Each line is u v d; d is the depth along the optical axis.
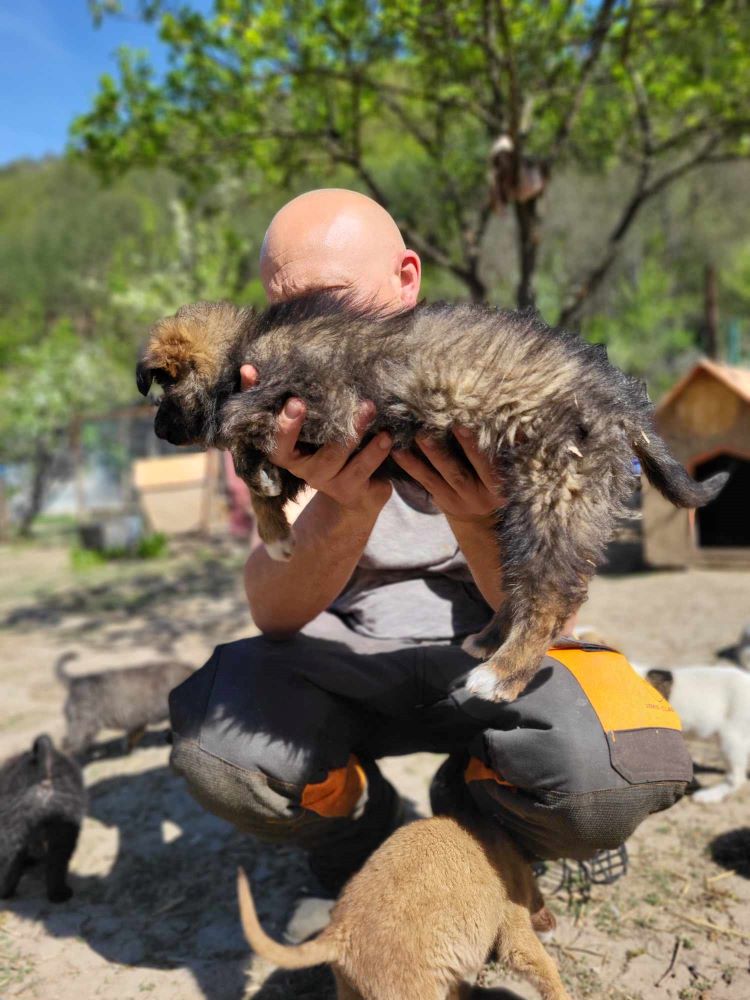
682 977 0.76
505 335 0.74
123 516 5.23
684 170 3.16
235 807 0.72
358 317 0.75
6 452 5.90
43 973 0.81
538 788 0.67
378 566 0.83
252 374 0.73
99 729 1.41
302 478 0.71
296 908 0.86
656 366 7.81
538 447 0.71
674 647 1.92
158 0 2.84
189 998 0.77
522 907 0.70
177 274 5.81
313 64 2.88
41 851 0.99
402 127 3.60
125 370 6.90
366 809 0.79
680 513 2.87
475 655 0.71
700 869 0.96
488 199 2.95
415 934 0.61
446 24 2.58
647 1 2.80
